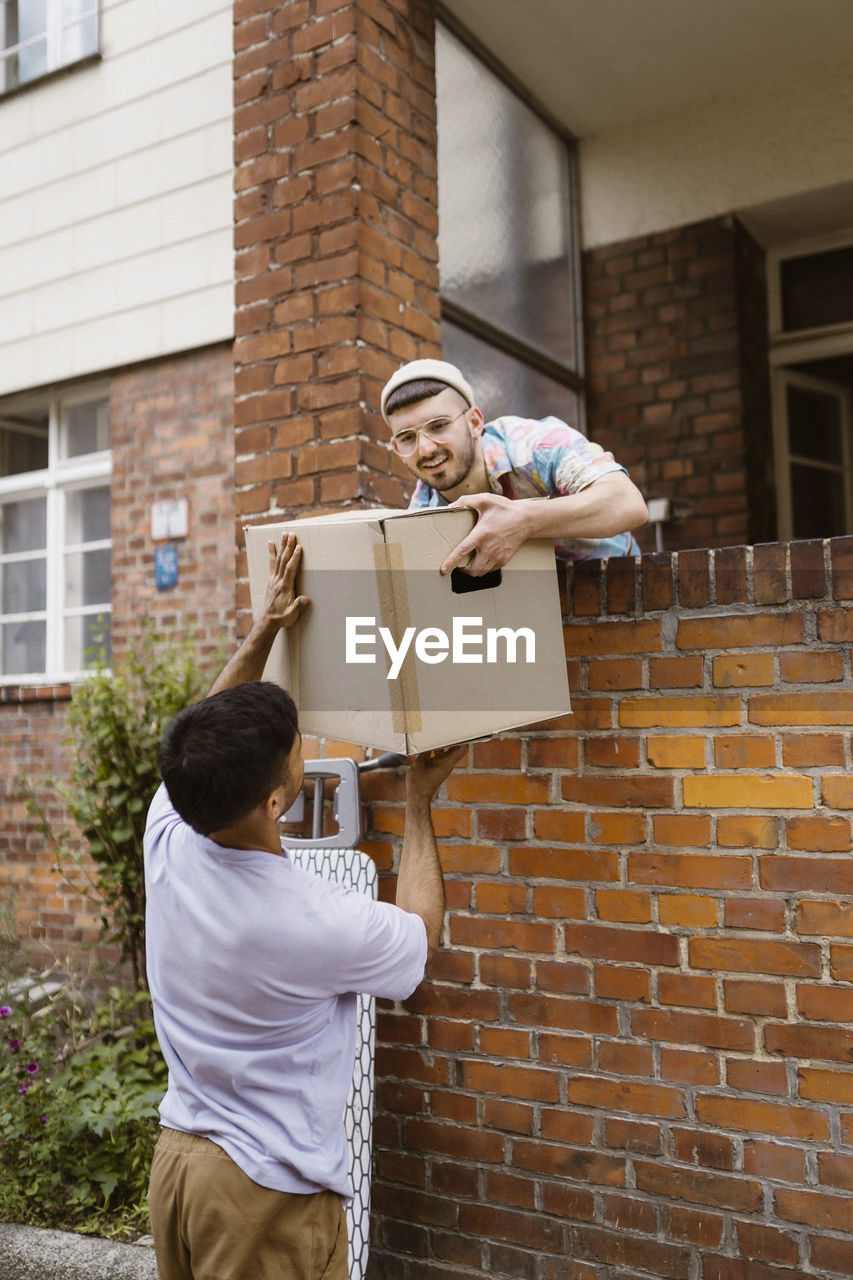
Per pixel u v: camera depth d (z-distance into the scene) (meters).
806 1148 1.96
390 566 1.68
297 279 2.94
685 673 2.12
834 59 4.18
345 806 2.49
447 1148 2.34
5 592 5.50
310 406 2.89
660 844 2.13
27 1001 3.60
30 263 5.26
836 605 1.99
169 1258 1.57
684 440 4.54
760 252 4.75
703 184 4.50
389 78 3.04
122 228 4.97
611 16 3.83
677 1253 2.06
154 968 1.64
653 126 4.62
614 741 2.19
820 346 4.65
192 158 4.77
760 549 2.06
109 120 5.03
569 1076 2.20
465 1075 2.32
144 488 4.89
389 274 2.97
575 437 2.01
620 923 2.16
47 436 5.34
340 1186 1.57
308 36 2.98
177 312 4.79
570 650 2.23
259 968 1.51
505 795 2.31
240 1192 1.48
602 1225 2.15
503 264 4.25
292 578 1.82
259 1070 1.53
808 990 1.97
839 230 4.61
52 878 4.85
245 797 1.52
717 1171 2.04
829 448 4.85
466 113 4.02
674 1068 2.09
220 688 1.86
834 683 1.99
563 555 2.27
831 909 1.96
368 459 2.83
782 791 2.02
